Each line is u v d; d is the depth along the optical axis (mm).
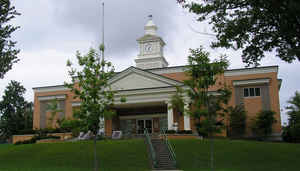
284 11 17172
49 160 23875
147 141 27672
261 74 36812
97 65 17953
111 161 23000
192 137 31234
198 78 17406
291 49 17422
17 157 25359
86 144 28156
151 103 35938
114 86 35188
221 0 19641
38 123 42406
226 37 20484
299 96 39156
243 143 27453
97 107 17250
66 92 42469
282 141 34156
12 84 67688
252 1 18469
